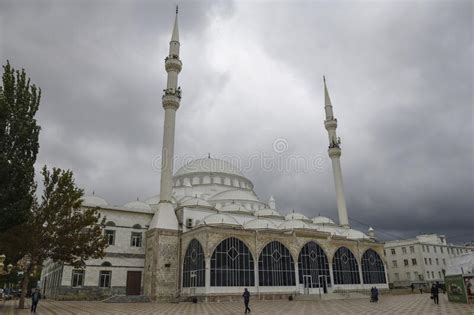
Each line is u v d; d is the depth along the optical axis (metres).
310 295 57.22
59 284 56.81
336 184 87.75
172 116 68.62
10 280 71.19
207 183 91.06
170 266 58.16
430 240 120.38
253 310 37.91
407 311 34.41
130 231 62.84
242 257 56.06
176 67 72.06
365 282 70.56
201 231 55.03
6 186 34.81
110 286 58.28
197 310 38.56
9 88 37.78
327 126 93.75
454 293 42.88
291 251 61.81
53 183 43.06
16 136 36.62
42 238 41.16
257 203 84.06
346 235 77.81
